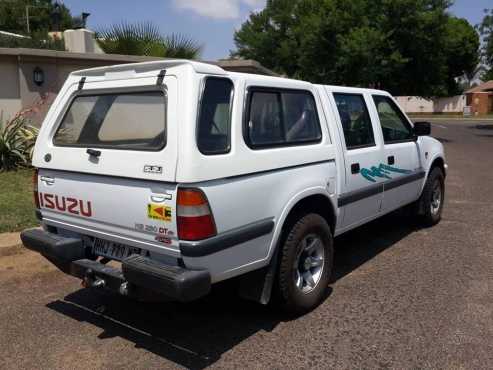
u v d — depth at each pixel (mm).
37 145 4145
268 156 3725
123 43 11977
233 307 4414
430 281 4953
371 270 5289
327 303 4469
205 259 3287
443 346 3697
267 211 3740
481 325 4012
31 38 21391
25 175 8852
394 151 5652
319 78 22906
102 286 3678
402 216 7488
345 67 21297
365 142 5191
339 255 5805
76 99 4094
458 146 18859
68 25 45344
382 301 4492
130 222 3508
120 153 3500
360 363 3494
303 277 4246
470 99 50281
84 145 3861
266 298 3887
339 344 3754
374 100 5496
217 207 3334
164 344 3791
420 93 22391
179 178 3193
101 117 3854
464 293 4645
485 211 7855
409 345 3717
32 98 10516
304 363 3504
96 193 3672
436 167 6898
